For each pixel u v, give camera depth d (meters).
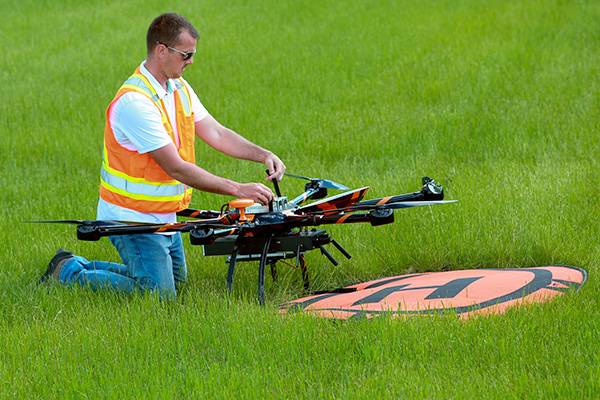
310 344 12.85
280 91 32.97
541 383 11.27
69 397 11.80
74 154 27.38
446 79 32.25
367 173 23.45
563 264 16.80
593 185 20.44
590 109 27.58
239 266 17.42
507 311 13.37
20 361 12.94
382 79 33.75
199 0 50.91
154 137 14.93
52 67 38.94
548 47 35.34
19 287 16.23
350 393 11.31
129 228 14.24
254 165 25.03
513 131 26.03
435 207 19.17
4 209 22.09
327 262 17.64
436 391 11.21
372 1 47.06
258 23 44.56
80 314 14.66
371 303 14.36
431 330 12.84
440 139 26.02
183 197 15.85
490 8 42.81
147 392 11.69
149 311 14.35
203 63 37.50
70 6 52.38
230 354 12.70
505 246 17.45
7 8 52.44
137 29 45.38
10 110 32.44
